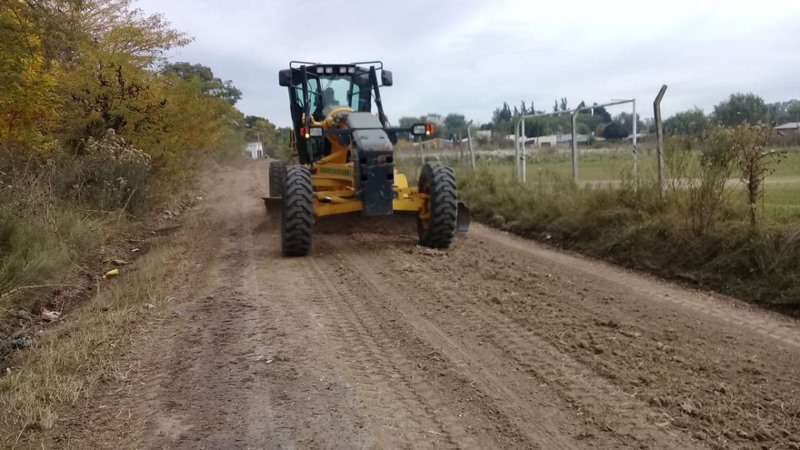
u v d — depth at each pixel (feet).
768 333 17.81
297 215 28.04
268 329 18.63
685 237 24.88
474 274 24.64
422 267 25.84
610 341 16.98
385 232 35.04
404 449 11.96
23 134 35.32
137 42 51.11
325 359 16.26
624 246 27.27
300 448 12.09
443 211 28.89
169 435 12.72
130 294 22.77
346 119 30.89
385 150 28.27
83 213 34.06
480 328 18.29
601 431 12.39
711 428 12.34
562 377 14.80
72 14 37.96
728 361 15.62
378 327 18.67
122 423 13.28
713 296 21.63
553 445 11.95
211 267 27.37
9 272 22.74
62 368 15.94
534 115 43.47
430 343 17.22
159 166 51.16
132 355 16.96
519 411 13.30
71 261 27.61
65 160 38.42
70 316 21.63
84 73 43.29
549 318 19.03
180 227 40.11
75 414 13.71
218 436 12.62
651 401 13.44
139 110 46.70
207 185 70.54
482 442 12.15
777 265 21.29
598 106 36.04
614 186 32.12
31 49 32.45
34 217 27.71
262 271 26.22
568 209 32.99
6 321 20.57
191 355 16.83
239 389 14.70
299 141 36.06
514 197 39.47
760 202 24.94
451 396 14.07
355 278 24.48
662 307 20.26
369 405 13.71
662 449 11.68
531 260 27.58
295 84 35.24
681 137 28.53
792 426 12.36
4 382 14.96
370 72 35.01
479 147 67.82
